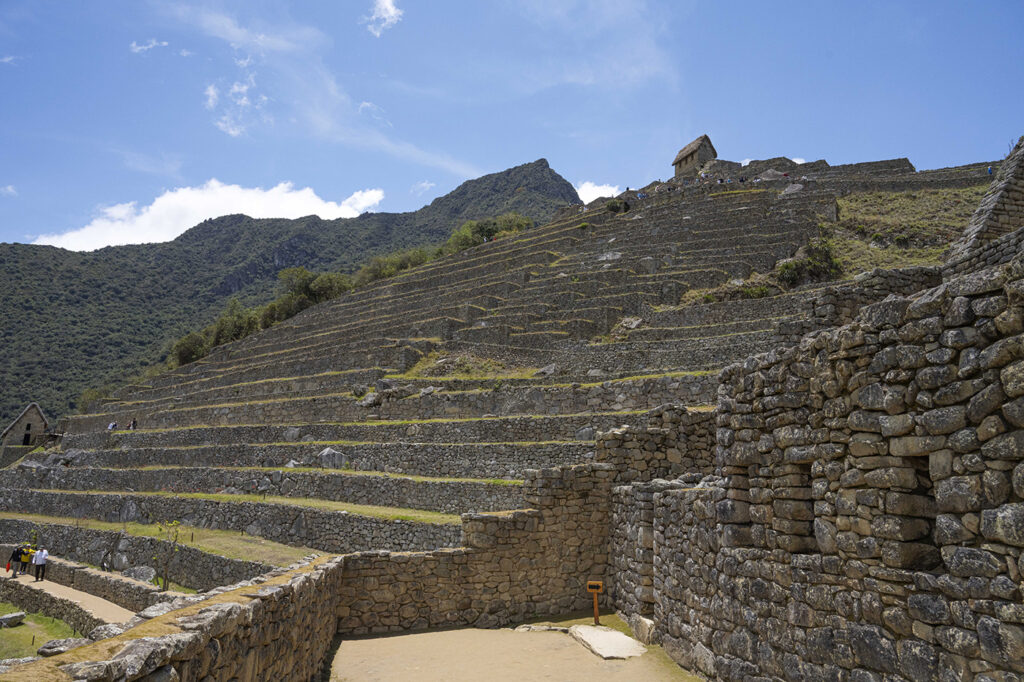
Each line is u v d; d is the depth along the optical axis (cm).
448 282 6034
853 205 5288
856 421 583
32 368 10975
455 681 913
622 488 1305
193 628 489
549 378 3173
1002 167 1329
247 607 602
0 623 2280
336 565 1154
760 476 738
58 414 9719
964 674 463
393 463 2650
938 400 502
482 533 1295
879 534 550
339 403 3556
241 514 2678
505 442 2320
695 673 864
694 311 3506
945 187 5428
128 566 2656
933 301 514
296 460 3075
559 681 894
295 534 2414
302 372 4484
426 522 2008
